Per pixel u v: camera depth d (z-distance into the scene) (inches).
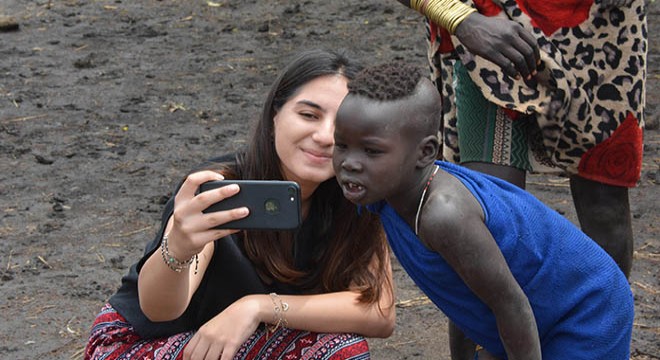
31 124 208.7
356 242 106.4
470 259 88.4
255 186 93.6
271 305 103.0
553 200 172.1
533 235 92.5
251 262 106.0
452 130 119.7
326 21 273.4
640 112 118.9
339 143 88.1
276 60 246.2
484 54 108.4
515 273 92.5
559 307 94.6
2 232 162.7
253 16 279.3
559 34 115.3
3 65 245.0
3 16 278.1
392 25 268.1
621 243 121.7
